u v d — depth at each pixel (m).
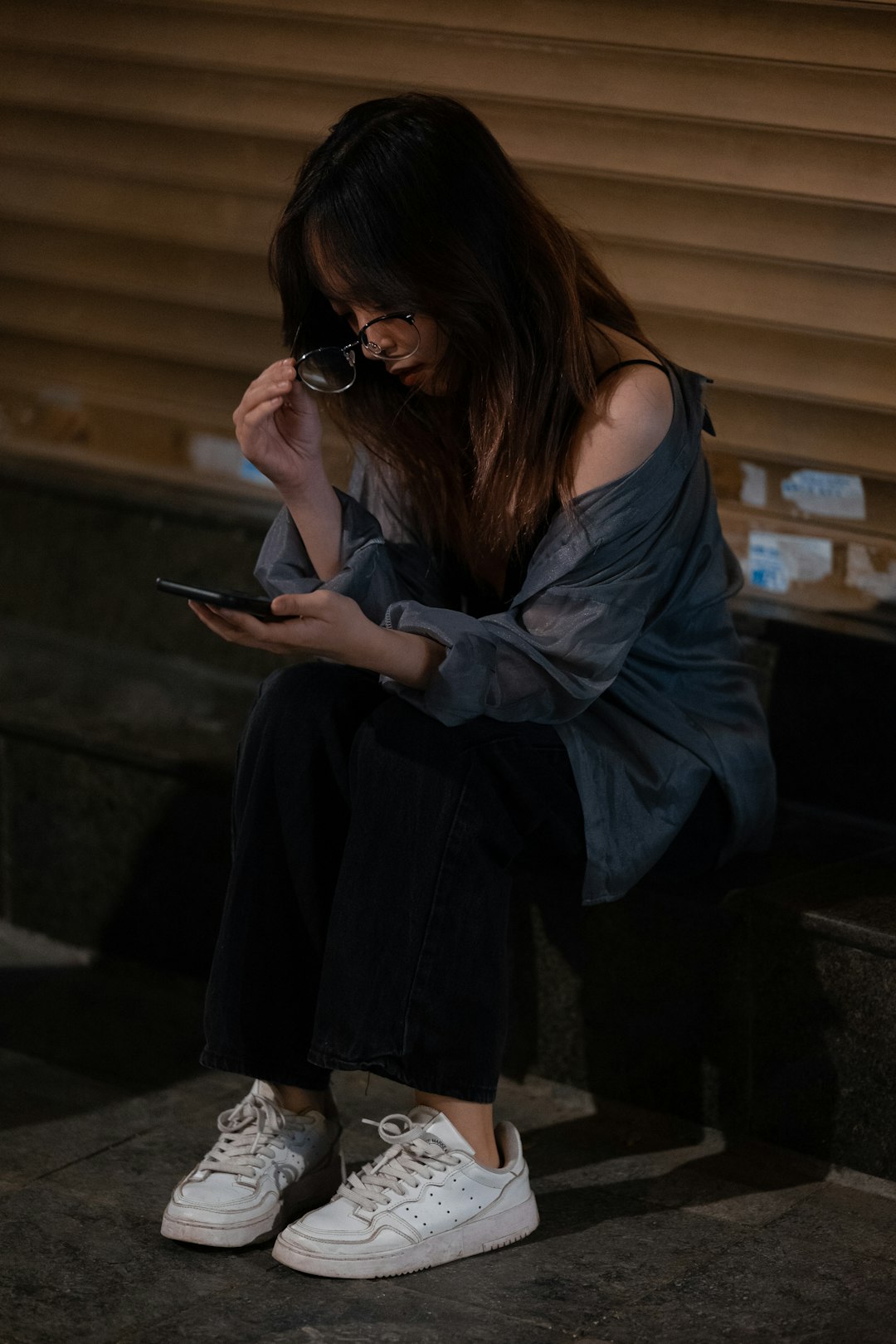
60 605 4.57
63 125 4.29
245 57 3.97
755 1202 2.88
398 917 2.61
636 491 2.71
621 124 3.55
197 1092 3.29
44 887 3.96
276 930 2.72
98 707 4.04
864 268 3.36
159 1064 3.41
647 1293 2.58
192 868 3.71
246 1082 3.33
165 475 4.41
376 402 2.89
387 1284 2.61
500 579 3.04
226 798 3.61
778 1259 2.69
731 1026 3.04
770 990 2.99
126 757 3.74
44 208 4.38
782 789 3.59
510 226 2.63
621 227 3.61
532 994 3.26
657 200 3.55
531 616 2.73
